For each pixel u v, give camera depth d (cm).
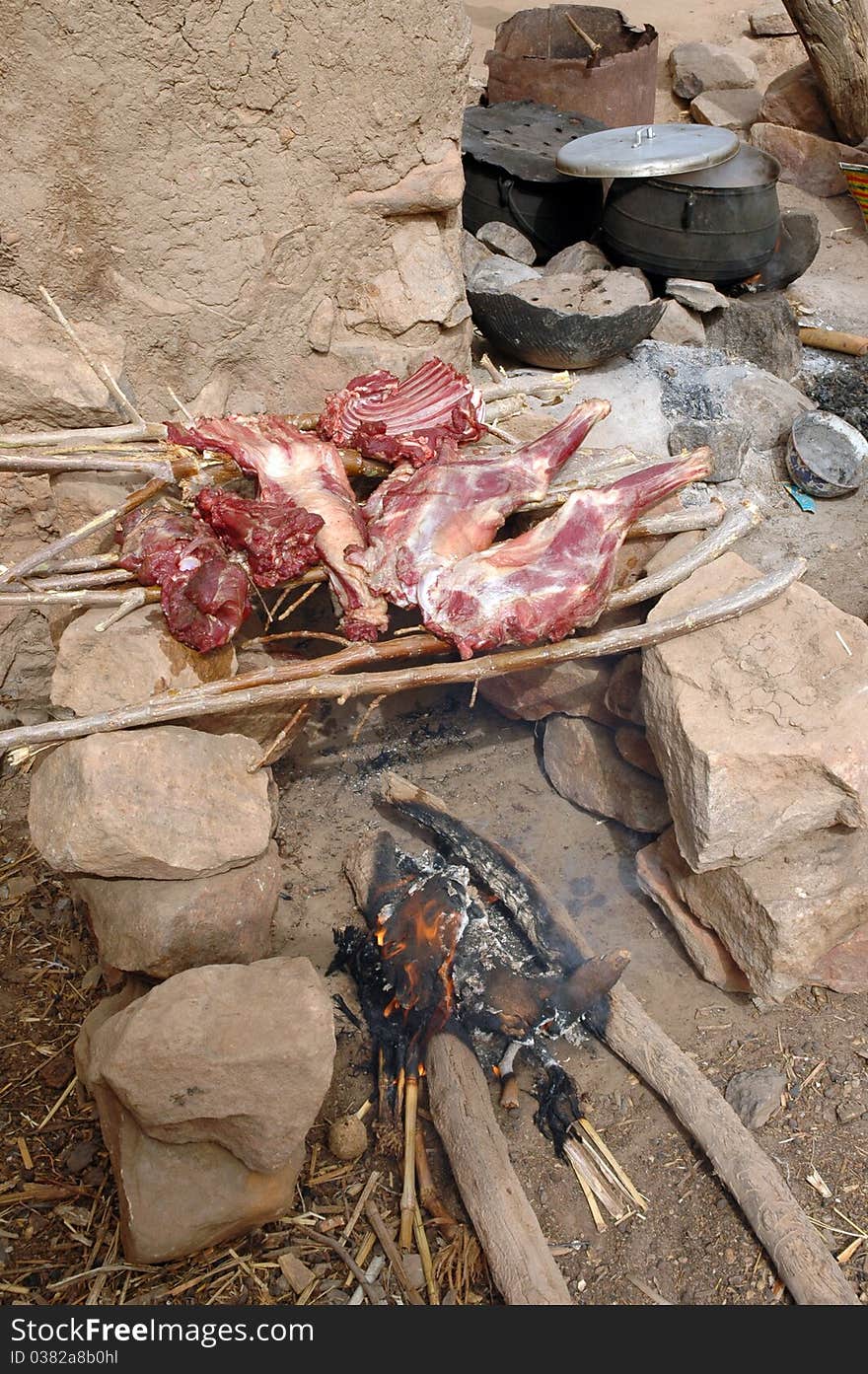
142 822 119
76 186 146
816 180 336
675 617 134
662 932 147
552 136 254
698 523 150
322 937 146
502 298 191
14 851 161
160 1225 106
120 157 146
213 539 136
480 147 243
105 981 141
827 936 130
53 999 140
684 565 142
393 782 156
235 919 124
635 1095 128
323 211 162
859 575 193
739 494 207
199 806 123
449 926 134
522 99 288
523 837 158
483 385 201
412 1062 125
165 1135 106
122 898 124
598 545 136
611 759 154
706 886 136
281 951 144
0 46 135
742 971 135
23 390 152
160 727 126
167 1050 103
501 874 143
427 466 145
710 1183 120
